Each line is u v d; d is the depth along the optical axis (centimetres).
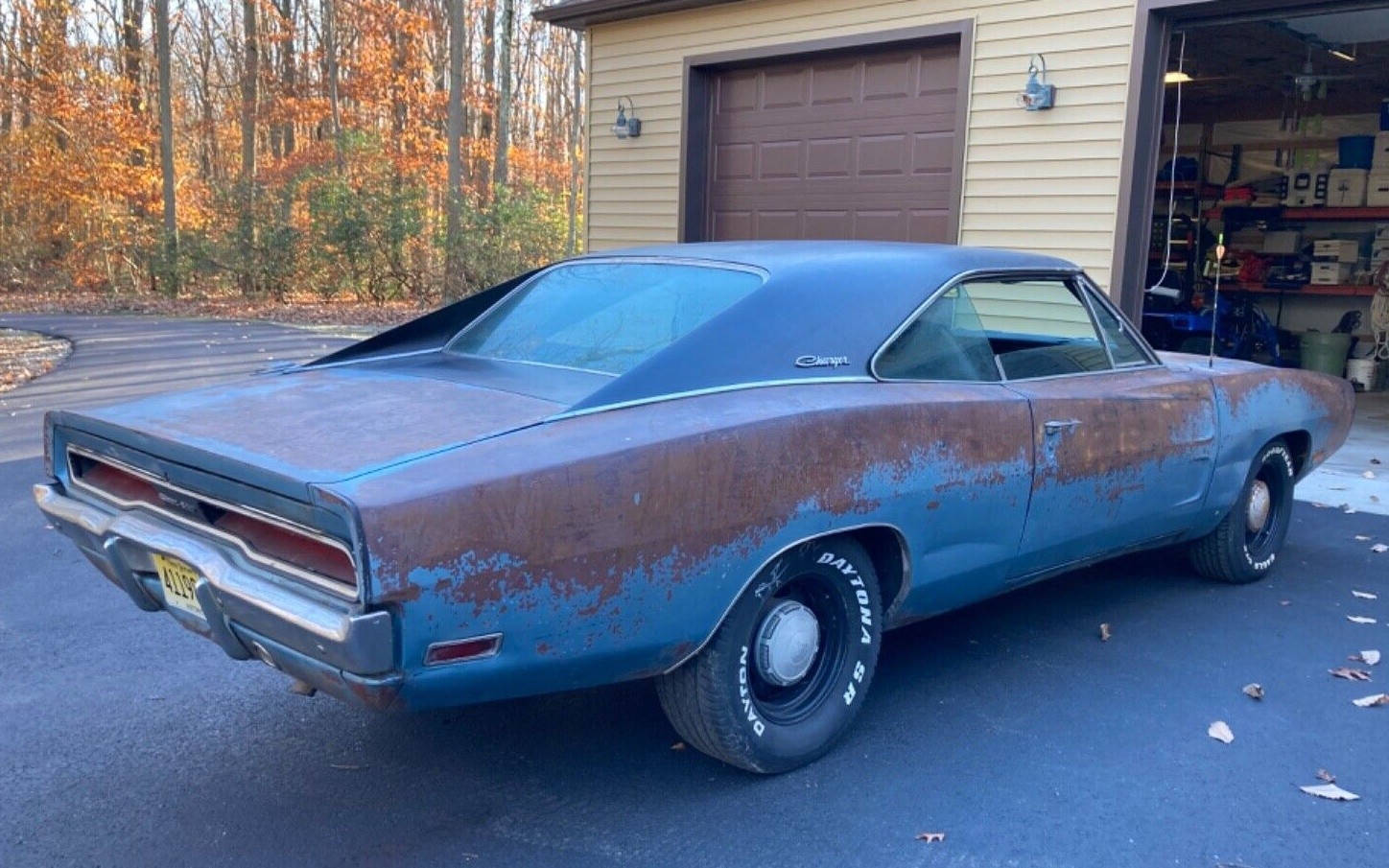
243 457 265
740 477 297
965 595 378
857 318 352
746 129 1063
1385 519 644
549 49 4112
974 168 880
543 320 388
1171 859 288
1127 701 388
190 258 2519
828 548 329
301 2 3256
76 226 2836
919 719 372
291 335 1661
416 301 2380
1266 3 745
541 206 2406
